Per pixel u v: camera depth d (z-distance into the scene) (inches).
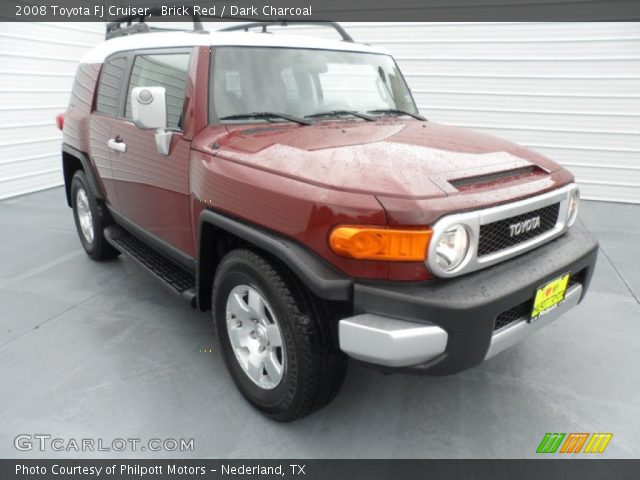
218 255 98.2
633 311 132.6
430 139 93.3
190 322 124.3
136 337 116.9
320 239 71.8
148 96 91.8
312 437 85.6
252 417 90.2
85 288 143.5
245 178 82.4
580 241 90.7
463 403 95.0
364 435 86.2
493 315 70.2
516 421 90.0
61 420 88.8
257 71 105.3
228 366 95.1
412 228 67.2
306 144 85.7
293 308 76.6
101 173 141.4
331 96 114.5
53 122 276.1
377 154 80.5
